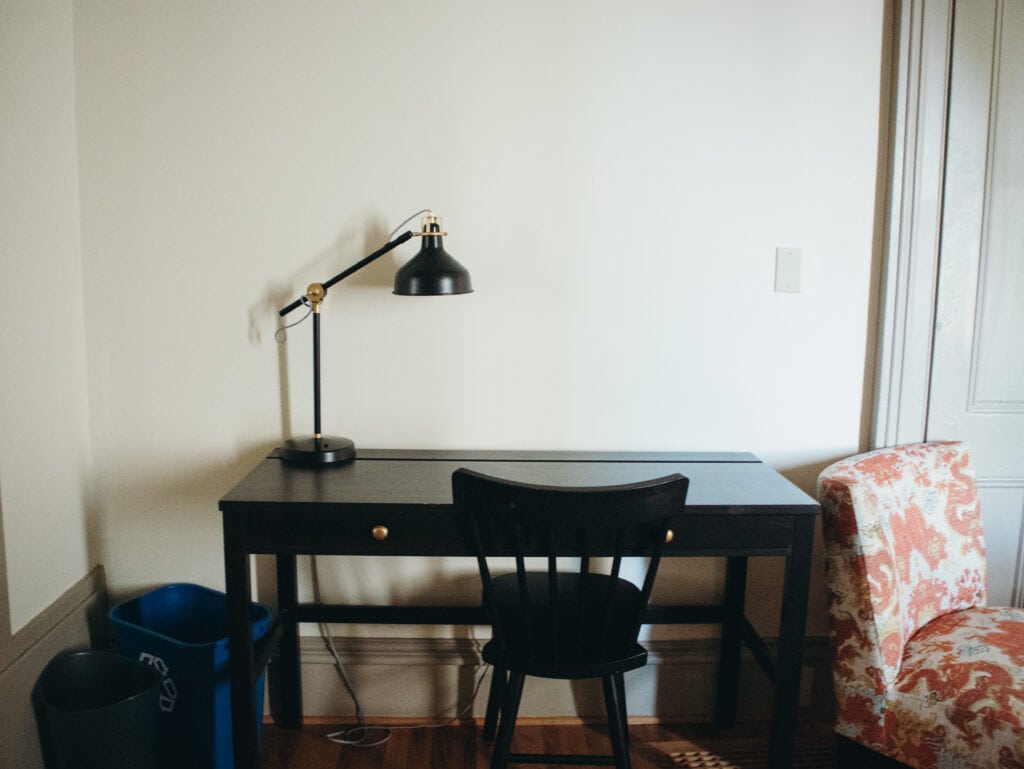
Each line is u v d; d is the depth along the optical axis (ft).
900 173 5.91
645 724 6.47
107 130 5.77
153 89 5.74
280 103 5.80
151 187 5.84
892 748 4.82
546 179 5.94
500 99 5.85
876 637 4.82
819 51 5.88
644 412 6.22
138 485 6.15
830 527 4.91
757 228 6.03
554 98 5.86
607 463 5.77
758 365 6.19
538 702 6.44
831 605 4.99
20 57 5.10
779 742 5.10
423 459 5.81
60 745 5.02
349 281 6.00
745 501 4.82
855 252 6.09
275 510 4.70
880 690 4.83
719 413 6.24
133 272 5.92
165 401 6.07
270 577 6.30
